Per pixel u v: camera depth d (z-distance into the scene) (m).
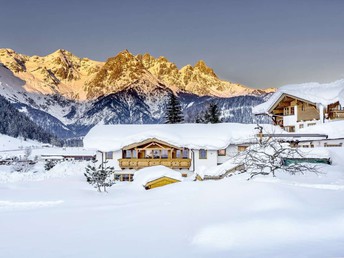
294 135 40.81
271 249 8.55
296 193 14.09
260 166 24.69
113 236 11.05
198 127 47.44
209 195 15.53
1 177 40.59
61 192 26.34
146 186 32.38
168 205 16.64
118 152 44.91
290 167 24.53
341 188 18.58
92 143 44.97
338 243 8.74
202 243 9.59
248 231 10.09
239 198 13.93
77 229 12.51
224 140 43.50
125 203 19.50
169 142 43.88
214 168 34.62
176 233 10.98
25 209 19.02
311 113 50.28
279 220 10.61
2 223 14.29
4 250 9.91
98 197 25.00
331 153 31.88
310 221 10.43
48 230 12.58
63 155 101.50
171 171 34.12
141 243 10.02
